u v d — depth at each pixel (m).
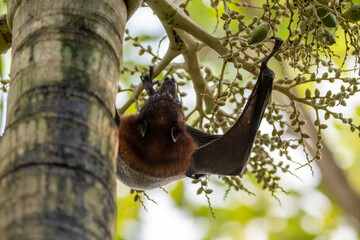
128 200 21.66
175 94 11.96
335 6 9.52
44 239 4.43
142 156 11.37
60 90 5.41
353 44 9.42
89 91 5.53
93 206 4.84
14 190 4.73
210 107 11.38
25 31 5.99
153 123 11.48
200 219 23.09
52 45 5.75
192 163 11.58
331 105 9.73
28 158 4.89
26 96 5.38
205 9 17.62
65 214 4.63
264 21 9.88
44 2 6.09
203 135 11.43
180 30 10.45
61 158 4.93
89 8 6.09
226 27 9.68
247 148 10.06
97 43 5.93
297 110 10.01
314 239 24.17
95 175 5.02
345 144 22.25
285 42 9.40
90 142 5.18
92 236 4.69
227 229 23.28
